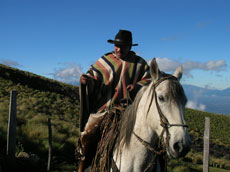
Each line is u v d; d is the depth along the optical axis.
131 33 3.47
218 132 39.78
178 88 2.30
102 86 3.31
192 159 14.23
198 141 26.14
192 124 39.38
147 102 2.53
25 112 14.17
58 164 7.73
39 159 7.46
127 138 2.66
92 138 3.10
